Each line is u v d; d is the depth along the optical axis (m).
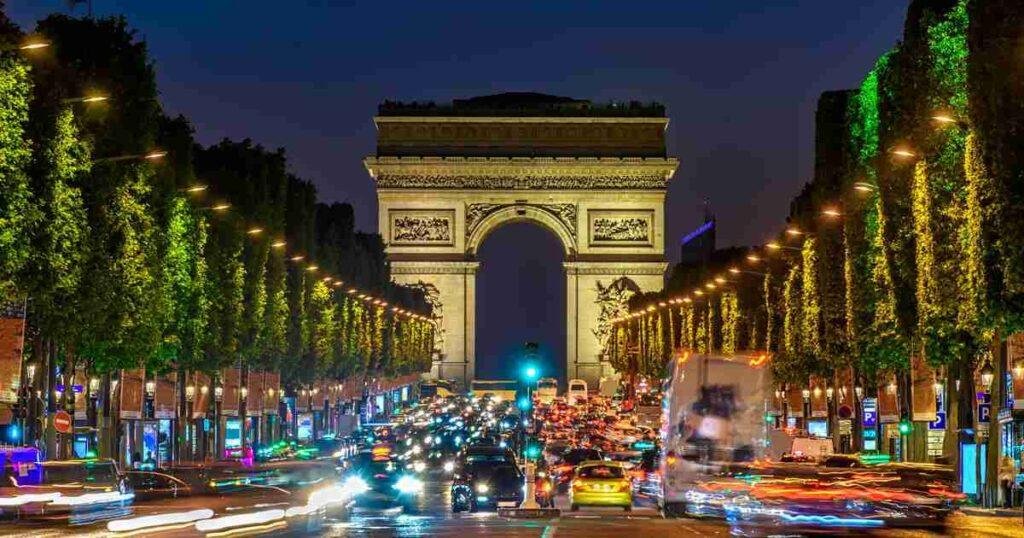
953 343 95.06
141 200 115.50
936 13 103.00
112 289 100.75
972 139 81.06
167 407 130.25
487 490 103.31
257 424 173.75
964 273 88.81
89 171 94.44
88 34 109.25
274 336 172.88
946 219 94.31
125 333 106.69
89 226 98.19
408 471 104.94
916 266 103.75
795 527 64.94
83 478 79.38
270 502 85.56
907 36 103.75
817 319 140.88
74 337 99.31
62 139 86.94
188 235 129.50
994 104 79.50
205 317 131.75
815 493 65.31
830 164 139.50
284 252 177.62
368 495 99.81
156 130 112.75
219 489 90.19
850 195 123.75
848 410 134.00
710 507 86.38
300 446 165.00
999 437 93.19
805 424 166.12
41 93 87.44
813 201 143.88
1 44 77.75
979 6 80.69
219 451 154.50
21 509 75.75
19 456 84.56
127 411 118.12
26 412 105.25
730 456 88.19
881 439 135.50
